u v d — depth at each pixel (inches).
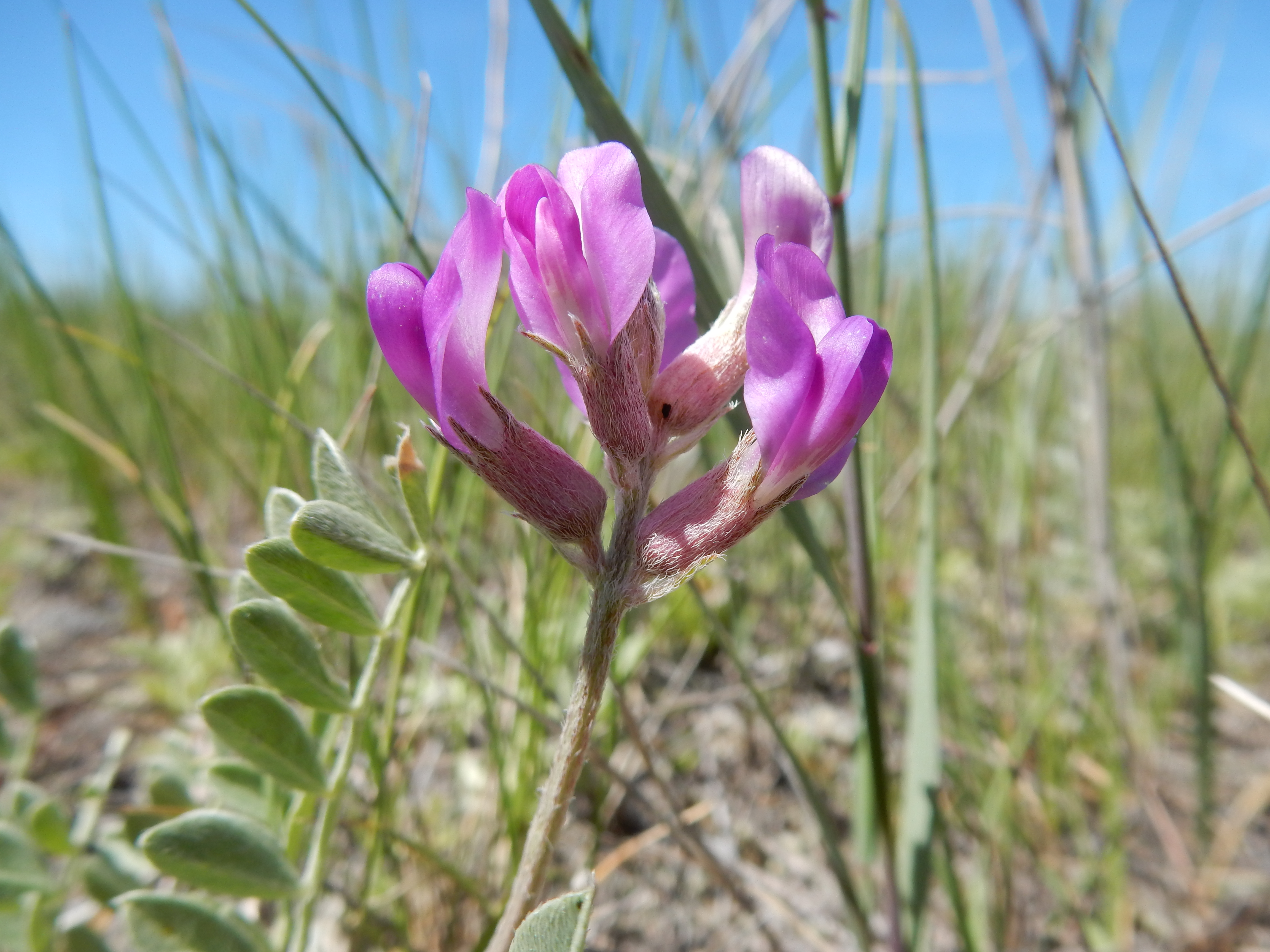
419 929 4.1
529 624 4.2
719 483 2.2
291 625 2.5
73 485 8.5
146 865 3.6
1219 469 5.2
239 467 6.9
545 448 2.1
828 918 4.8
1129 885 5.4
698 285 2.8
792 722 6.1
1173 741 6.8
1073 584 7.7
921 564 3.4
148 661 5.8
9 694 3.5
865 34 3.0
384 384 5.1
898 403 7.0
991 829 4.7
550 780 2.2
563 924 1.8
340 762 2.7
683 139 4.9
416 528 2.4
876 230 3.8
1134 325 9.9
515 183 2.2
